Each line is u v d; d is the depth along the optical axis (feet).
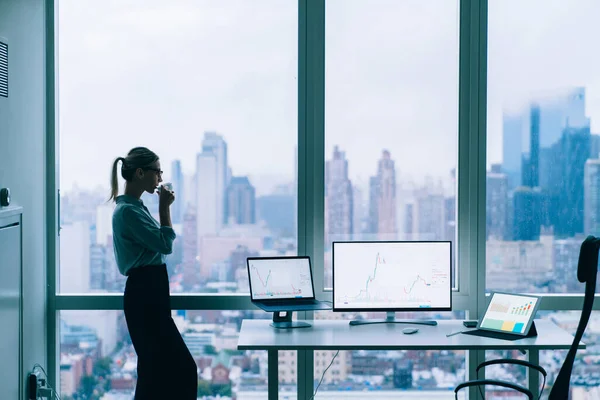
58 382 14.05
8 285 11.62
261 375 14.12
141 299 11.97
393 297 12.97
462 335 12.27
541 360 14.06
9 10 11.90
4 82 11.62
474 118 13.83
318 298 13.99
